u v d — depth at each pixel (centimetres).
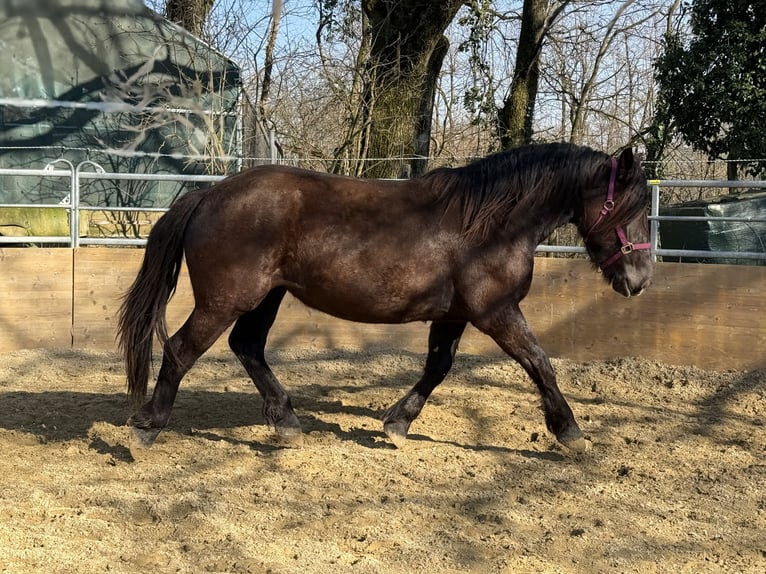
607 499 417
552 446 507
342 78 1333
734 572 336
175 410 575
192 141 1272
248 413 571
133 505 389
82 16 1197
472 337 789
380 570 325
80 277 779
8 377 677
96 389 642
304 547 346
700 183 715
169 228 455
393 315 459
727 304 709
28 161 1202
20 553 329
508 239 453
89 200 1230
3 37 1166
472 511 396
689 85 1317
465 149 1856
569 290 761
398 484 431
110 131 1236
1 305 754
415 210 453
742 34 1263
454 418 565
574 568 337
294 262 450
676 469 468
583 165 455
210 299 446
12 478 425
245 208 443
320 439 512
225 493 408
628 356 746
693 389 661
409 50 1261
